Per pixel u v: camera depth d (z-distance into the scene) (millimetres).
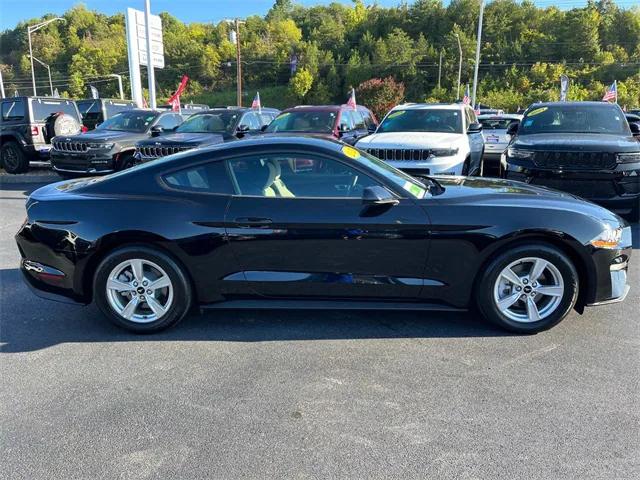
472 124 9305
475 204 3887
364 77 102125
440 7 113000
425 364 3523
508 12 103250
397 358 3617
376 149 8094
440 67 95000
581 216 3830
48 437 2783
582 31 91375
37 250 4051
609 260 3846
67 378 3404
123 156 11375
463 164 8156
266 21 125375
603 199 6875
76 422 2914
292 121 10477
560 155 6965
